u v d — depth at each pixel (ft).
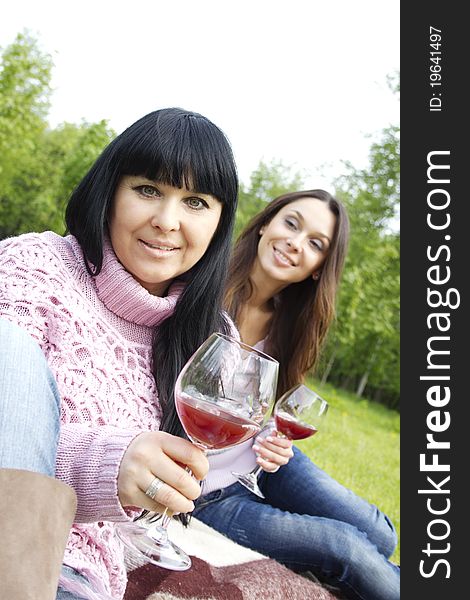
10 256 5.38
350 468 21.97
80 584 4.58
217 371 4.44
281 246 10.22
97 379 5.32
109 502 4.31
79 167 44.73
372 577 8.50
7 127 43.98
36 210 47.09
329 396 37.01
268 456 8.92
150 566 6.93
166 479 4.27
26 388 3.88
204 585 7.04
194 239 5.61
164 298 5.83
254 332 10.62
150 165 5.41
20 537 3.36
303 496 9.49
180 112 5.67
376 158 45.62
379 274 42.06
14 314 5.09
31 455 3.75
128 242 5.58
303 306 10.59
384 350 41.47
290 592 7.73
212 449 4.58
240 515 8.91
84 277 5.65
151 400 5.75
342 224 10.46
